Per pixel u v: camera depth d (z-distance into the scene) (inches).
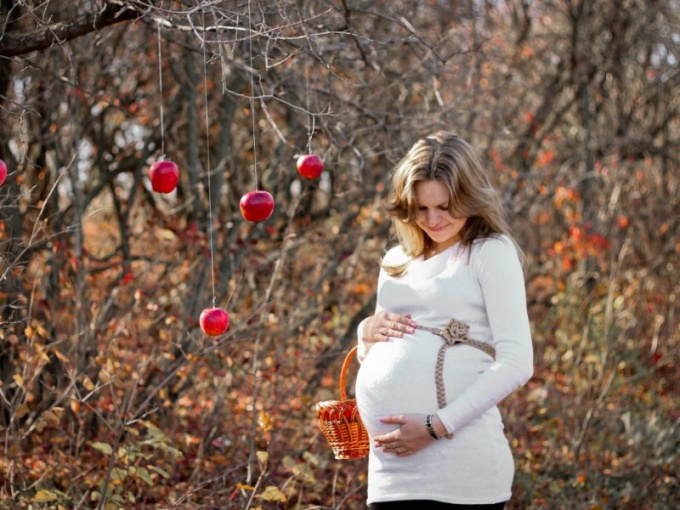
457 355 93.6
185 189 255.6
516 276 93.3
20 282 167.0
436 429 90.3
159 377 174.2
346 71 182.4
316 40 146.1
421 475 91.8
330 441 104.7
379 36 199.6
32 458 146.5
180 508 139.2
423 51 199.9
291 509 155.4
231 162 255.9
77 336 159.0
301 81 192.7
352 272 228.8
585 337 221.3
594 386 211.3
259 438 169.0
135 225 268.7
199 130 258.8
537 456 193.8
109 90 241.3
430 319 96.1
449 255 97.2
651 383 243.9
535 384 235.6
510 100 323.0
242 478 153.9
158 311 195.3
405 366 94.0
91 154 257.9
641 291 266.5
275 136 235.6
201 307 197.8
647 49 357.1
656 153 345.1
